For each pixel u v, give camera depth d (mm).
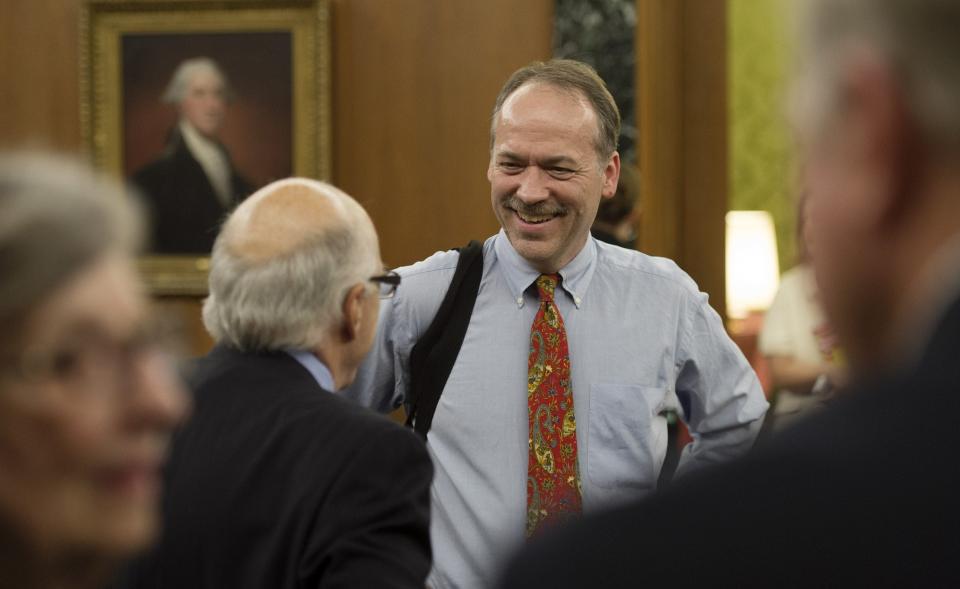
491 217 7828
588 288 3449
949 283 795
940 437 781
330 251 2438
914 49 785
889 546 767
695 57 7836
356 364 2553
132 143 8008
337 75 7941
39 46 8141
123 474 1159
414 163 7875
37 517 1120
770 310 5363
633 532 831
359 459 2232
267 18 7848
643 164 7633
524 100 3385
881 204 813
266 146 7910
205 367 2477
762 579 783
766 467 823
